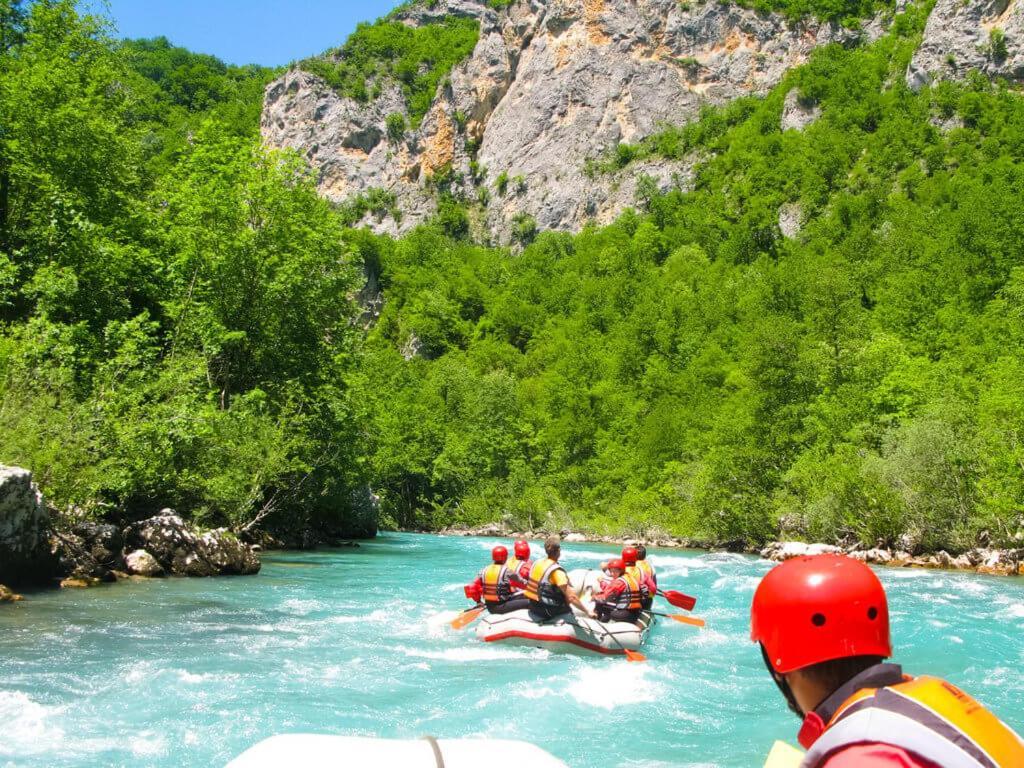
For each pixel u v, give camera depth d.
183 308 20.14
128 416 15.19
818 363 31.59
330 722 6.15
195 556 14.29
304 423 21.69
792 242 88.44
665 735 6.18
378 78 147.50
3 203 21.08
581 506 44.78
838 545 24.44
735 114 121.81
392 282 108.38
